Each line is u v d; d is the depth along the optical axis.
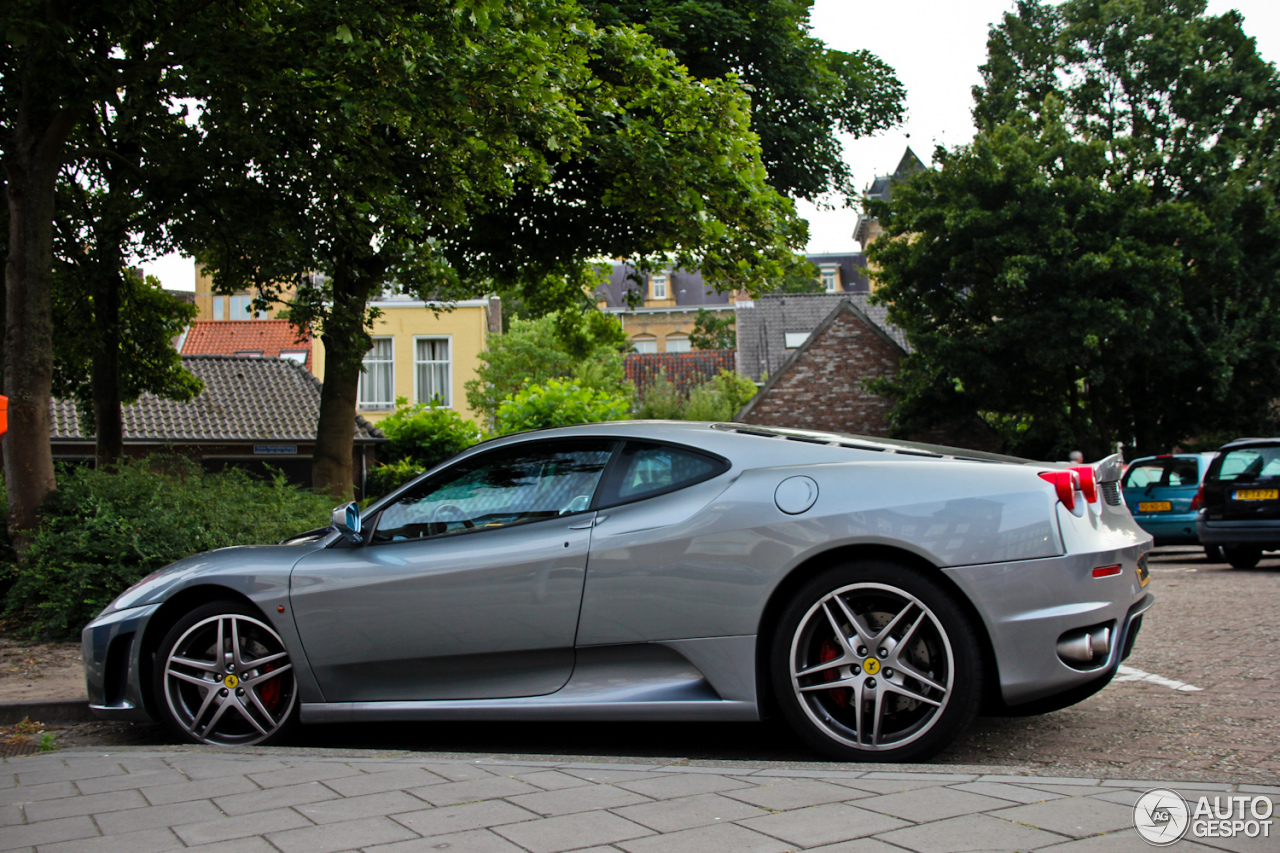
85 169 11.64
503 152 11.57
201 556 4.66
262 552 4.51
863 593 3.50
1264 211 22.80
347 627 4.15
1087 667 3.42
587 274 19.95
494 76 9.60
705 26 16.69
